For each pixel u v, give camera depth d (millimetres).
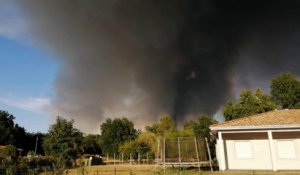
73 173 27938
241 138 28391
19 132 76875
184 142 27906
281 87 58000
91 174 26969
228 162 28078
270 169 26828
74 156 42375
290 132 27188
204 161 26438
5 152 41906
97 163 51375
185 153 27453
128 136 80188
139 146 53375
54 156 40250
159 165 30219
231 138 28609
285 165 26609
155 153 51281
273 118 27391
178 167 28016
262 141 27859
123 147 56312
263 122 26172
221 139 26500
